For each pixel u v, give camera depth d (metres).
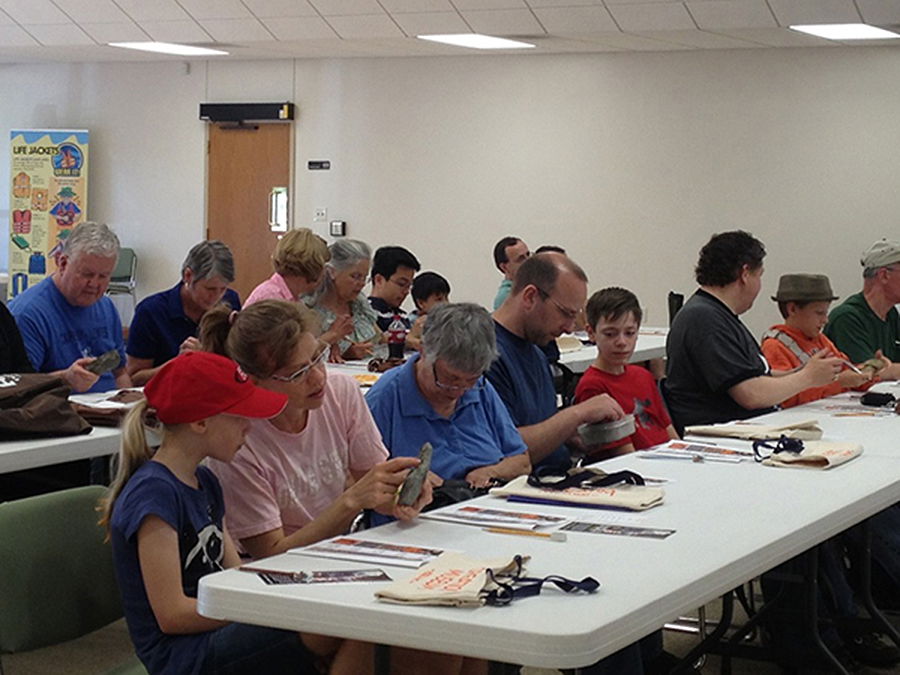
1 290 13.07
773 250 10.32
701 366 4.28
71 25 11.09
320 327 2.76
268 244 12.30
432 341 3.04
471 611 1.81
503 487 2.81
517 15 9.66
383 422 3.09
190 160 12.55
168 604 2.23
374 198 11.81
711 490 2.83
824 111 10.09
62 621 2.54
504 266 8.30
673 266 10.69
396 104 11.67
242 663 2.24
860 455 3.35
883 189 9.93
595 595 1.91
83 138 12.66
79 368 3.89
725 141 10.45
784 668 3.65
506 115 11.25
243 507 2.64
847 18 8.80
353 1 9.88
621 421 3.63
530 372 3.67
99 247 4.38
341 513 2.51
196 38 10.97
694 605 2.01
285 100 12.11
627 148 10.80
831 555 3.80
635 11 9.30
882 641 3.93
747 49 10.29
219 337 2.71
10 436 3.43
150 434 2.87
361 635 1.83
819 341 5.07
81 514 2.61
